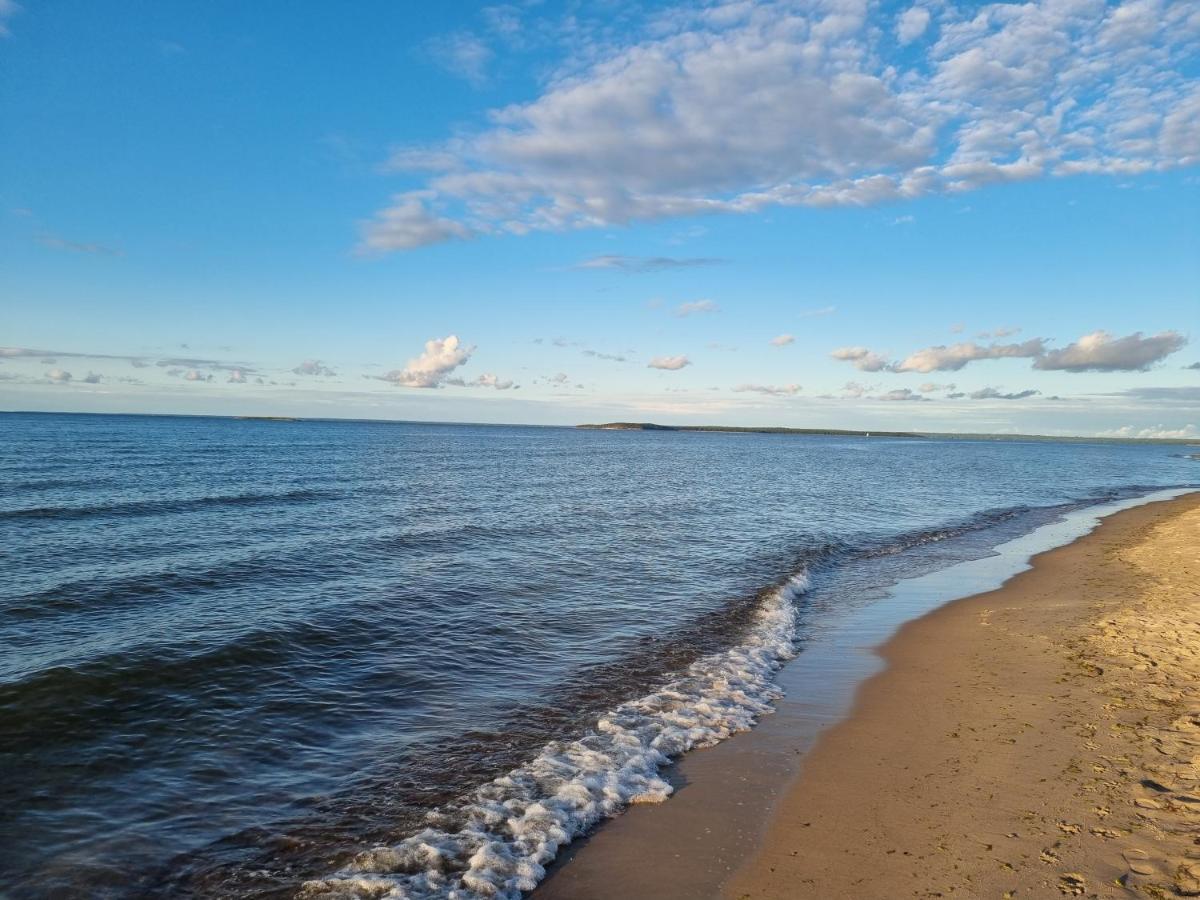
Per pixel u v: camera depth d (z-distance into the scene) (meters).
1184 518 31.77
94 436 86.69
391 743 8.79
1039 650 12.18
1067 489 54.31
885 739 8.82
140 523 23.38
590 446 123.81
